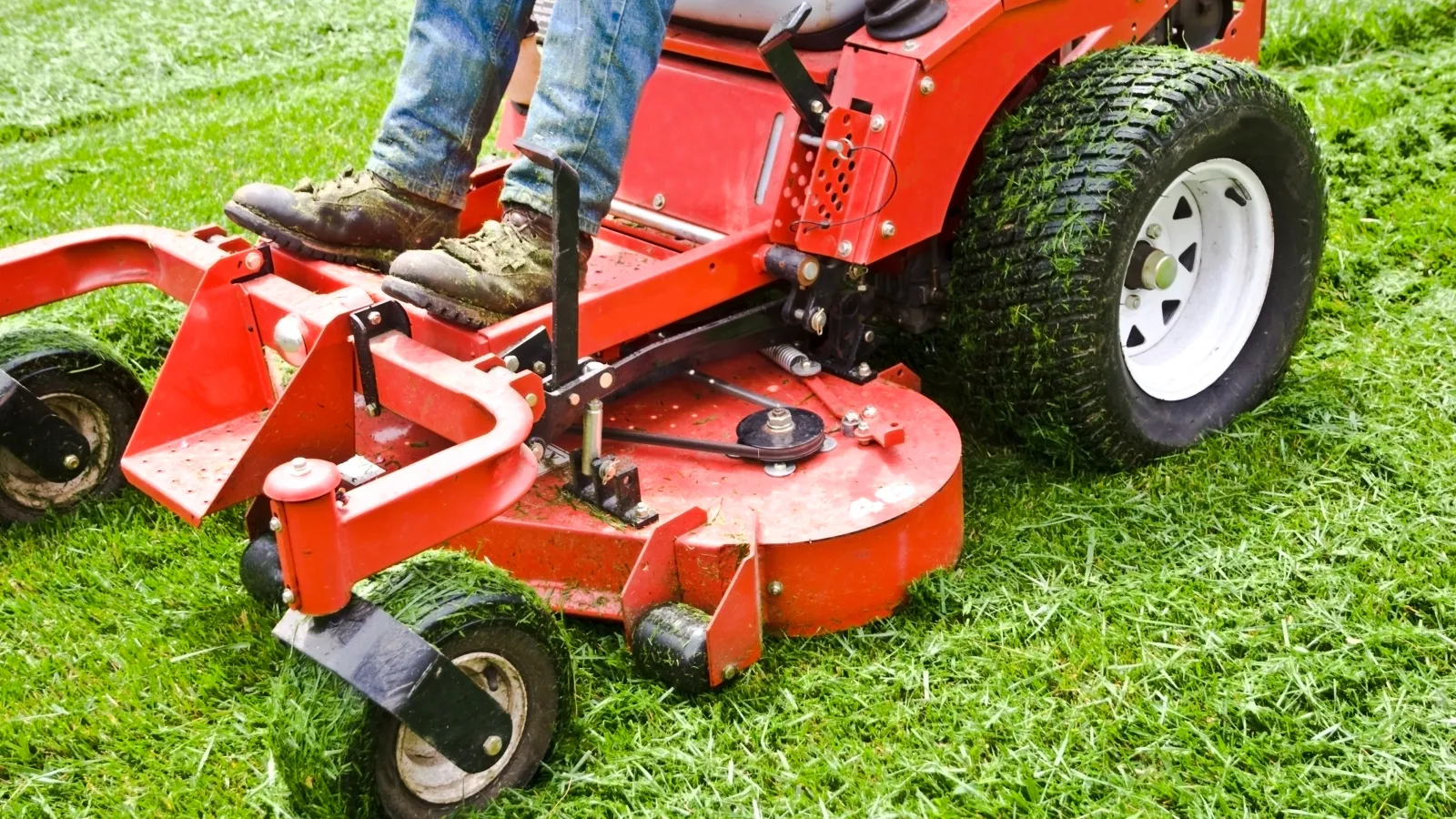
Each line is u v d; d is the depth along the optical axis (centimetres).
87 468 294
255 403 267
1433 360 329
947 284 297
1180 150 277
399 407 231
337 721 191
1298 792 210
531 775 217
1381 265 374
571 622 252
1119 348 283
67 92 669
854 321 288
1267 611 249
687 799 214
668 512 247
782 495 251
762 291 306
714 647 229
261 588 245
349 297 237
